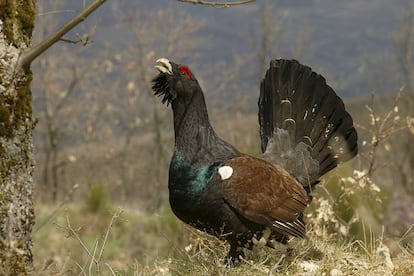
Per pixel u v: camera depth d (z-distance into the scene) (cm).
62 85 5709
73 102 5788
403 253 1184
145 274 1180
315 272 1057
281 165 1280
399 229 1884
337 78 5747
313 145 1330
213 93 5716
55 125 5506
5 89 902
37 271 973
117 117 5919
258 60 6138
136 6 5853
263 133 1330
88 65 5634
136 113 5888
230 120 5053
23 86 931
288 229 1124
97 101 5844
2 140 899
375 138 1484
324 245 1193
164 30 5919
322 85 1348
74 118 5772
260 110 1338
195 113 1105
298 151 1308
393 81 6331
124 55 5738
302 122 1327
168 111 5719
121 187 5716
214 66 5972
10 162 910
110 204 3316
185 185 1081
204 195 1072
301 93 1336
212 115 5438
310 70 1348
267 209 1095
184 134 1098
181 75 1096
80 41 910
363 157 1563
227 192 1066
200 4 906
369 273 1054
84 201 3347
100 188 3284
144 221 3066
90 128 5400
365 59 6594
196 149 1091
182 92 1097
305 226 1212
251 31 6269
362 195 1488
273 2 6356
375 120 1488
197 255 1199
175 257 1267
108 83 5834
